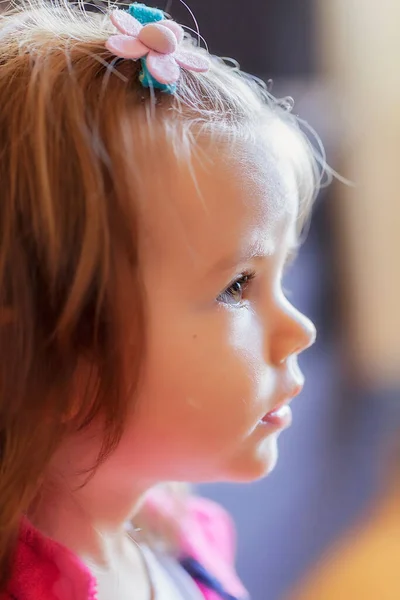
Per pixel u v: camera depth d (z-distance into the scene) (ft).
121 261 1.29
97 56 1.40
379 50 5.61
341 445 4.66
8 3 1.69
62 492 1.53
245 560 3.43
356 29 5.47
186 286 1.38
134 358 1.34
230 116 1.46
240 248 1.41
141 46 1.40
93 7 1.74
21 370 1.31
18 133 1.31
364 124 5.55
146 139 1.34
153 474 1.53
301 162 1.72
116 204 1.28
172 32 1.46
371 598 3.35
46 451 1.37
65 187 1.27
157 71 1.37
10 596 1.47
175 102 1.40
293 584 3.41
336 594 3.37
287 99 1.89
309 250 5.32
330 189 5.34
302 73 4.99
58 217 1.26
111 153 1.29
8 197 1.29
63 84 1.34
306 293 5.22
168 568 1.94
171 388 1.40
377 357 5.89
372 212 5.81
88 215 1.26
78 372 1.33
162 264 1.34
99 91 1.34
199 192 1.36
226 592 2.04
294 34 4.89
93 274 1.26
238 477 1.58
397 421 5.12
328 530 3.84
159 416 1.42
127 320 1.31
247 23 4.41
